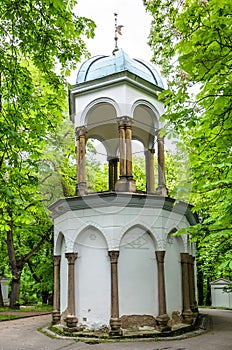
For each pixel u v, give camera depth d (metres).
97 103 14.38
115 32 16.22
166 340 12.16
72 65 7.91
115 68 14.38
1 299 25.88
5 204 7.53
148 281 13.68
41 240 25.28
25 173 8.23
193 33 5.38
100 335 12.56
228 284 24.48
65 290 14.55
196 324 15.41
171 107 6.36
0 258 27.42
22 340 12.50
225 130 6.18
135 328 13.11
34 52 7.30
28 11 6.47
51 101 8.19
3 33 6.92
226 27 4.97
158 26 10.63
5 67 7.20
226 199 6.89
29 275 32.19
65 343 11.84
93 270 13.67
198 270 26.72
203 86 6.37
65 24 6.99
